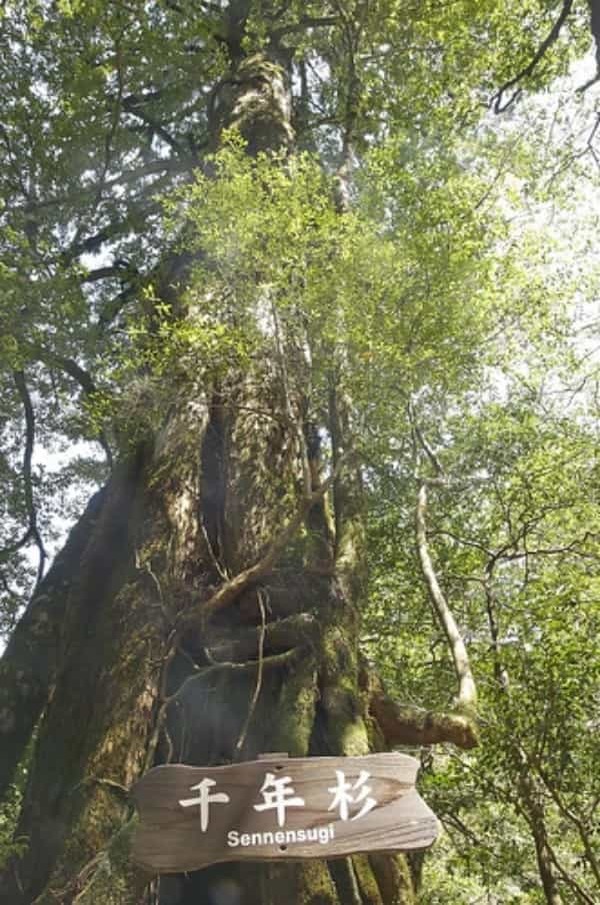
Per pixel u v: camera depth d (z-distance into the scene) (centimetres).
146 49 1433
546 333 1209
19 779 1167
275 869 718
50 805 821
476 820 1320
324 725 795
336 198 1101
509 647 1134
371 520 1365
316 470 1068
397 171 994
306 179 909
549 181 1305
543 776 1071
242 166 868
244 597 886
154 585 902
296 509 918
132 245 1519
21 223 1265
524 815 1108
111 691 841
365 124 1492
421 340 791
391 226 866
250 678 855
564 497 1320
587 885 1314
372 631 1340
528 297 1030
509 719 1072
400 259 788
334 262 790
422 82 1444
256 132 1365
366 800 495
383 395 835
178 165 1553
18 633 1112
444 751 1211
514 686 1118
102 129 1434
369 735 810
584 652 1066
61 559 1177
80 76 1360
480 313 848
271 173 845
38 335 1109
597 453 1322
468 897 1580
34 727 1072
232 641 863
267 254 802
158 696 838
